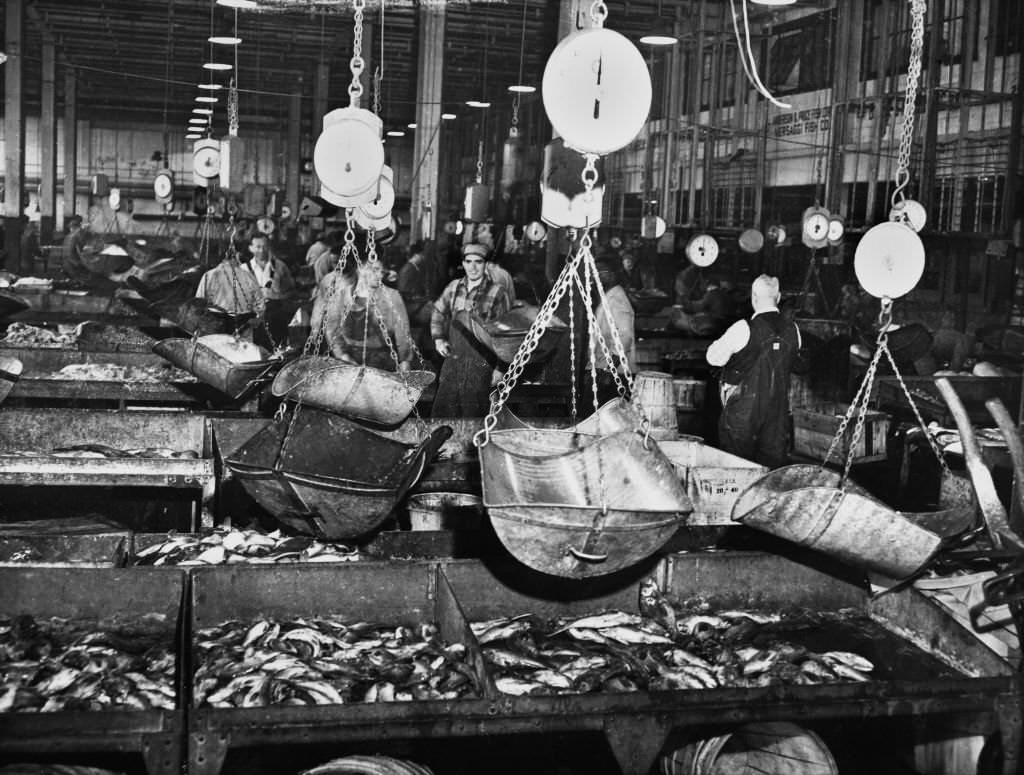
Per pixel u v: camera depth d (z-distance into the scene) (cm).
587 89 406
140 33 2512
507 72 2717
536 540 403
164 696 370
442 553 551
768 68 1934
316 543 540
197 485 625
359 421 619
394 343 800
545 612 488
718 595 500
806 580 509
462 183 3381
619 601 495
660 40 1224
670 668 413
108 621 444
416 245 1744
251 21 2281
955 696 383
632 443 429
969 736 417
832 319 1337
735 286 1667
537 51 2416
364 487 509
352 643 429
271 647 415
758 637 470
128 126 3881
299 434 545
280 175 3231
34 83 3391
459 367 855
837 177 1644
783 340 745
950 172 1504
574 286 895
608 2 1977
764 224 2008
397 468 562
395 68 2744
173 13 2238
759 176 1784
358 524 525
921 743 432
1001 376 923
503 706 352
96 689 372
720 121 2016
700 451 689
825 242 1387
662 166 2077
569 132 410
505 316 884
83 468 614
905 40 1611
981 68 1473
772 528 463
